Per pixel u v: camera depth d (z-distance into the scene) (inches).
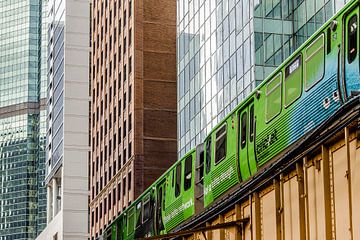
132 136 5034.5
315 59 877.2
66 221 6087.6
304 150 844.0
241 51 3117.6
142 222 1748.3
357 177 746.8
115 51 5551.2
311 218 831.1
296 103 917.8
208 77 3535.9
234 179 1110.4
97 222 5812.0
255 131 1033.5
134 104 5039.4
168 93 5113.2
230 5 3253.0
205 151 1259.8
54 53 6924.2
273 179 927.7
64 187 6127.0
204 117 3585.1
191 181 1349.7
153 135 5039.4
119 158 5324.8
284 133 945.5
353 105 753.6
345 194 769.6
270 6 3011.8
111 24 5689.0
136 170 4963.1
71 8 6417.3
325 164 802.8
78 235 6087.6
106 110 5728.3
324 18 2684.5
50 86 7140.8
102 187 5713.6
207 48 3560.5
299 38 2898.6
